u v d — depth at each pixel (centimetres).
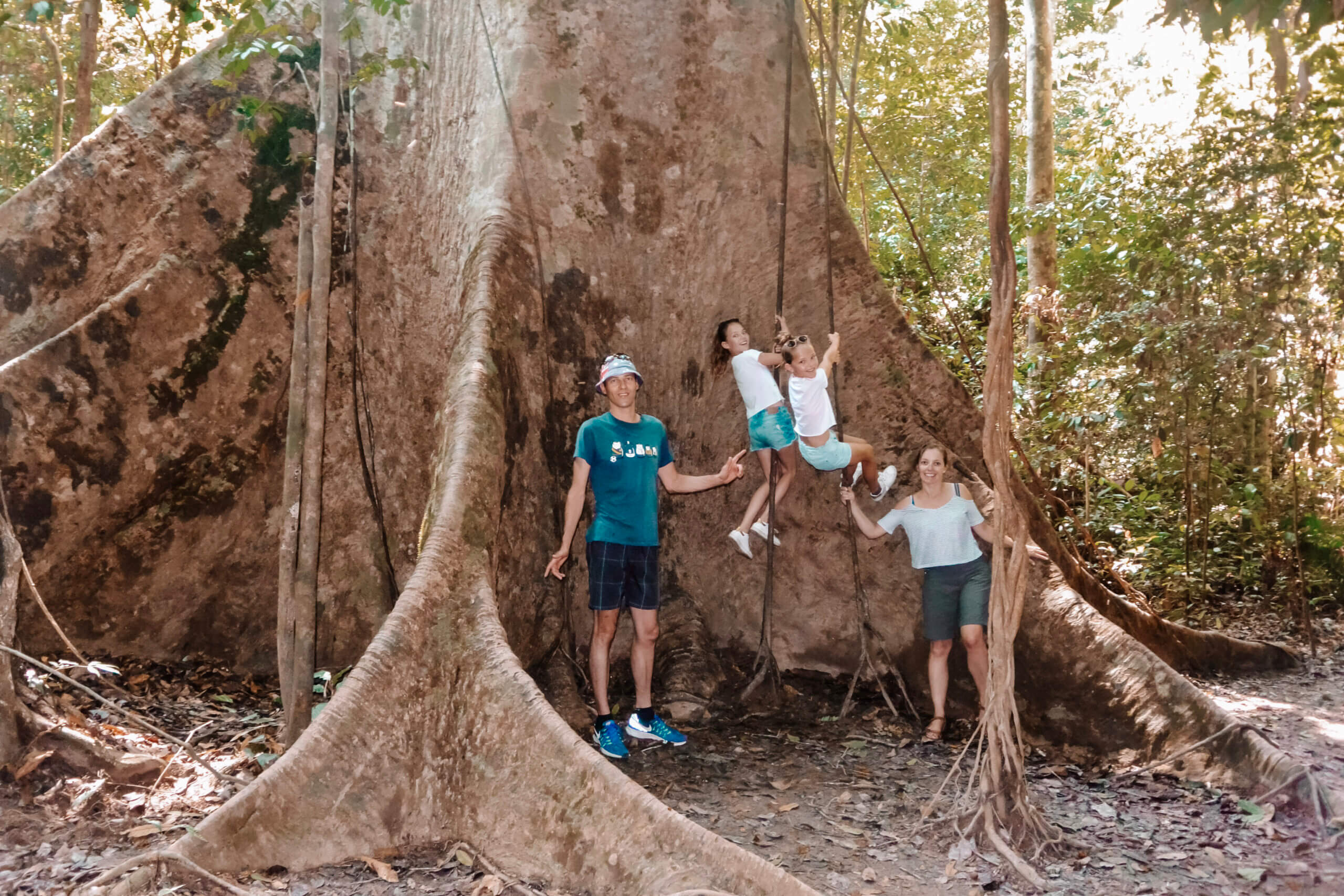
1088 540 846
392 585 594
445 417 488
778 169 633
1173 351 792
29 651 528
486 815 363
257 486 597
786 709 575
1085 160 1059
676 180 627
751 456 626
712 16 642
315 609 438
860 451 568
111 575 554
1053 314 944
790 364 548
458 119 629
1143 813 445
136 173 604
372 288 625
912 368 622
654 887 321
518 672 386
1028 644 545
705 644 594
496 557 450
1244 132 777
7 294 579
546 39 609
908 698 573
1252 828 423
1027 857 390
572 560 583
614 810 343
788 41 628
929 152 1423
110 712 477
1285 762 445
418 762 374
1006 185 391
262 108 613
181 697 531
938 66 1452
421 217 632
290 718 435
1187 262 798
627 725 514
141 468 558
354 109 643
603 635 500
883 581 600
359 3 613
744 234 627
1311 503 924
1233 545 935
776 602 614
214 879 315
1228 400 827
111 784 400
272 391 603
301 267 459
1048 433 880
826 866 381
